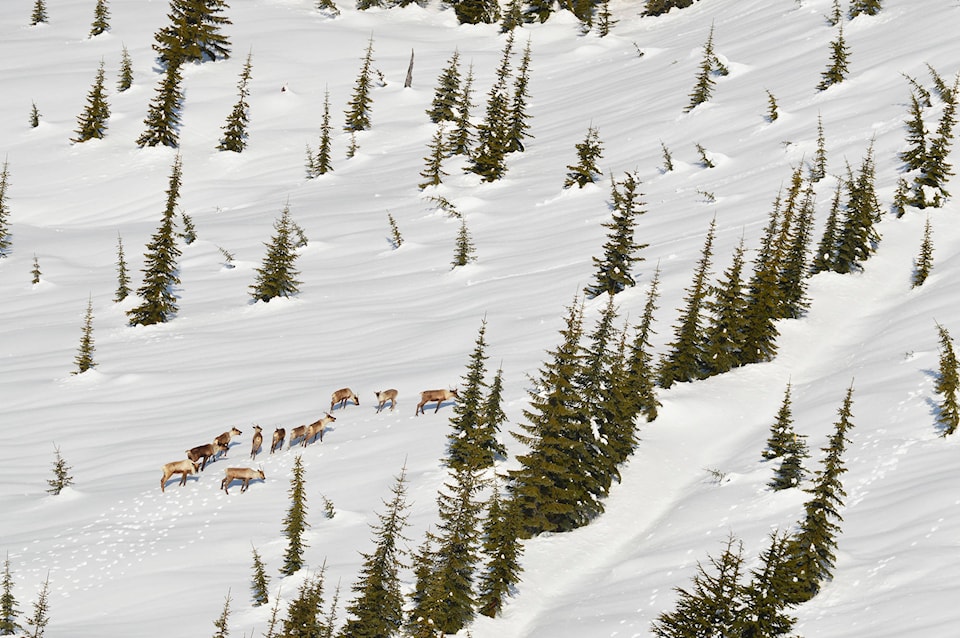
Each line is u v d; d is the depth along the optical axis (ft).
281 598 251.19
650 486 299.99
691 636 185.16
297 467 270.87
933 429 280.92
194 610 249.14
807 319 398.83
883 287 421.18
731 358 365.81
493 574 243.40
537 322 441.68
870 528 241.14
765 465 288.30
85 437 385.70
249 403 401.08
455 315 478.18
